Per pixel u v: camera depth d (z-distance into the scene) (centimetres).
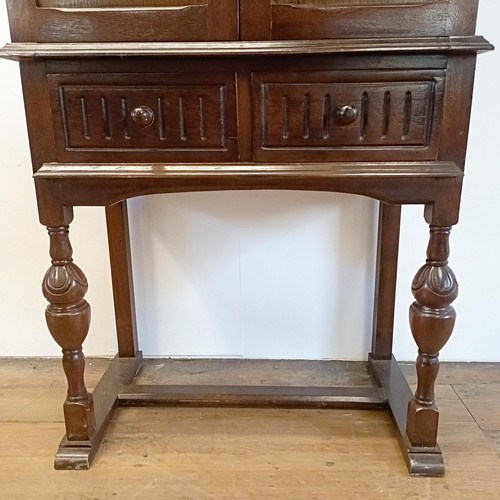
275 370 126
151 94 77
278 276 125
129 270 120
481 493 86
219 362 130
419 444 92
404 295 124
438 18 73
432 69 74
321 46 72
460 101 76
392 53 73
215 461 94
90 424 94
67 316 86
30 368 128
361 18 73
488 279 122
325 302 126
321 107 77
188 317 129
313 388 112
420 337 86
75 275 86
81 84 77
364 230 121
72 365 90
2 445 99
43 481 89
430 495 85
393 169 78
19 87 114
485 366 126
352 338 129
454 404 110
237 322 129
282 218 121
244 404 109
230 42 73
